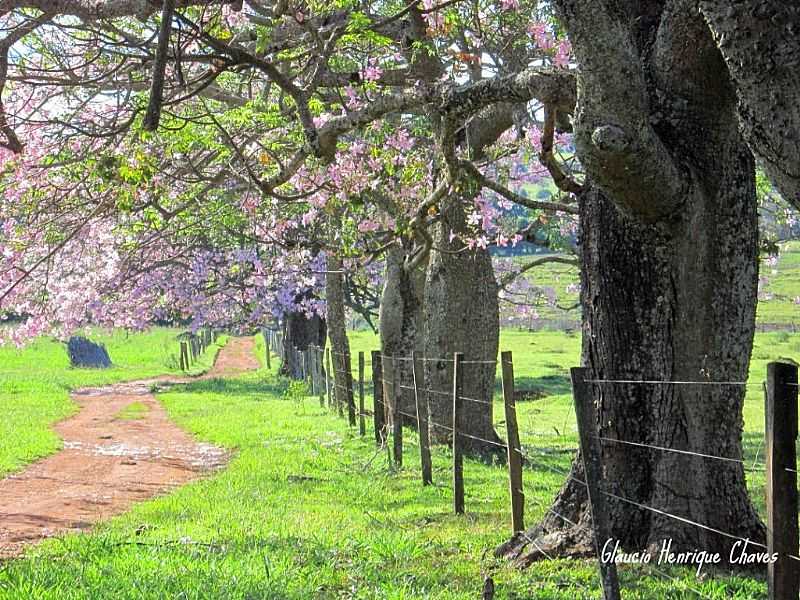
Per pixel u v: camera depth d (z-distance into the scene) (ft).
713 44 23.67
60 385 124.57
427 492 42.34
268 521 35.58
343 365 78.07
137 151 36.19
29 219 51.39
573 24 21.90
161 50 23.20
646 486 26.27
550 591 23.45
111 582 24.17
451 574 26.03
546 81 26.99
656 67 25.04
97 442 69.00
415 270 70.74
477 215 55.52
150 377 151.02
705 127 25.03
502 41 50.88
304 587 24.17
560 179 27.43
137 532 33.81
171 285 113.50
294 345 137.90
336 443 61.26
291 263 90.27
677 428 25.89
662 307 25.98
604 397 26.55
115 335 243.40
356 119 32.37
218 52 33.91
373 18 45.44
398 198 53.98
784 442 15.98
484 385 59.93
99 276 73.56
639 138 22.56
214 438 68.74
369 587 24.50
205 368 169.48
